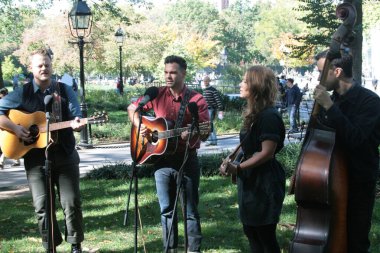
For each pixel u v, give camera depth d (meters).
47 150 4.91
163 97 5.45
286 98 21.08
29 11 31.69
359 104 3.93
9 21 33.62
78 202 5.47
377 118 3.89
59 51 51.66
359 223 4.06
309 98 24.88
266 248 4.51
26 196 9.60
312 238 3.93
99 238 6.66
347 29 3.97
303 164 3.93
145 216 7.73
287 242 6.16
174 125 5.29
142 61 54.28
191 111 4.84
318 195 3.88
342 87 4.00
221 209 8.01
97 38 48.41
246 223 4.45
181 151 5.29
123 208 8.17
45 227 5.37
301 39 22.91
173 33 62.22
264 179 4.37
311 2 21.28
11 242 6.65
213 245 6.22
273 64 80.06
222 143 16.67
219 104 14.57
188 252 5.52
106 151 15.92
